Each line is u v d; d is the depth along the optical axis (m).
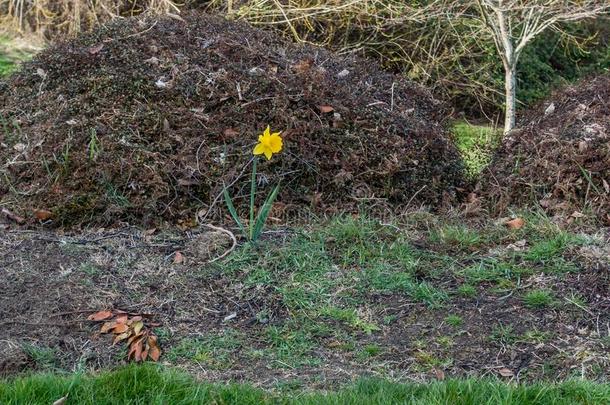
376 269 5.14
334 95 6.71
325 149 6.30
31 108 6.86
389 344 4.50
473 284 5.01
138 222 5.82
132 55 6.93
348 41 10.17
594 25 11.93
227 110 6.44
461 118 10.07
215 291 4.90
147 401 3.87
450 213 6.09
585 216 5.88
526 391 3.92
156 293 4.87
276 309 4.77
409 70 10.16
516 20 8.84
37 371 4.18
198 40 7.21
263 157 6.12
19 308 4.66
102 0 10.91
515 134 6.95
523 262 5.19
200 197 6.00
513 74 7.66
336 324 4.66
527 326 4.62
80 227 5.78
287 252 5.27
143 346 4.39
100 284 4.93
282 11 9.51
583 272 5.04
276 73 6.84
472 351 4.45
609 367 4.28
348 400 3.84
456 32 9.69
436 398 3.86
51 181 6.02
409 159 6.38
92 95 6.57
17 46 11.78
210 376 4.19
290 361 4.35
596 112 6.85
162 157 6.09
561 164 6.30
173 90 6.55
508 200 6.29
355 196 6.17
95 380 3.95
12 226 5.79
